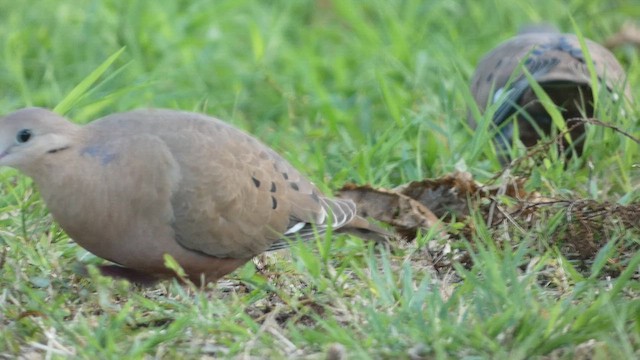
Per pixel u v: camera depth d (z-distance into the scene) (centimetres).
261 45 1650
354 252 1094
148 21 1695
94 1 1694
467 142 1341
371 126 1489
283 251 1115
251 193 1008
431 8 1866
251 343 891
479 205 1154
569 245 1102
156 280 1018
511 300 902
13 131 949
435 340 841
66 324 937
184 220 973
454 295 922
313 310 966
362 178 1259
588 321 870
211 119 1027
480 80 1459
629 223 1092
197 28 1738
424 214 1154
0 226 1120
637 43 1756
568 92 1355
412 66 1677
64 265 1048
